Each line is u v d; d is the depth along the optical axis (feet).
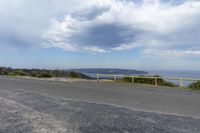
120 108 26.35
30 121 20.74
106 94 38.88
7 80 71.77
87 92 41.57
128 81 66.95
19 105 28.71
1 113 24.12
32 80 72.64
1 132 17.35
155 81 58.23
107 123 19.88
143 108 26.37
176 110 25.23
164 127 18.62
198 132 17.38
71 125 19.33
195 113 23.72
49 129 18.20
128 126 18.92
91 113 23.84
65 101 31.27
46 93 39.60
